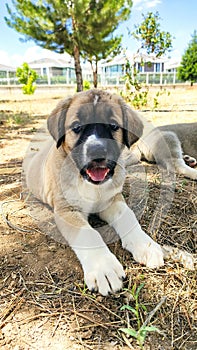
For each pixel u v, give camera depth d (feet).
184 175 2.37
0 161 2.73
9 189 2.02
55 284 1.15
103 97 1.39
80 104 1.35
